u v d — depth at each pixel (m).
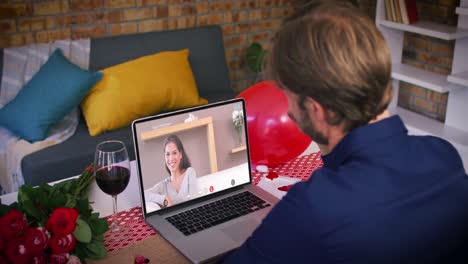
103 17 3.40
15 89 2.92
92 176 1.37
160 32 3.39
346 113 0.85
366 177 0.83
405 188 0.83
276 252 0.85
